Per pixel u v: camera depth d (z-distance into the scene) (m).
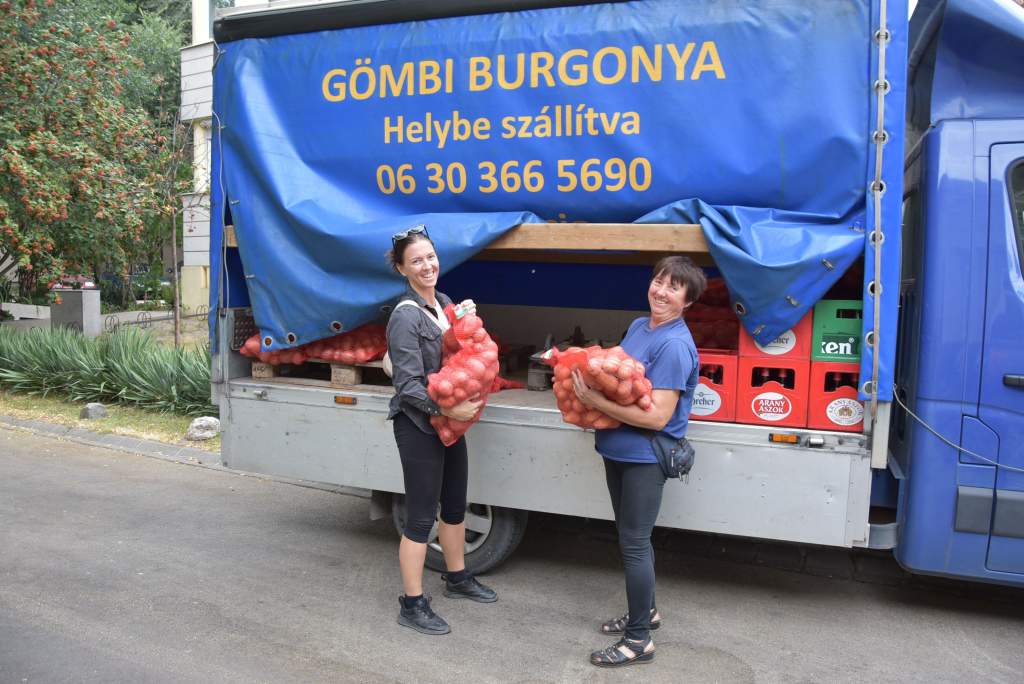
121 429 7.56
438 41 3.86
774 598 3.97
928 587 4.10
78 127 11.16
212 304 4.47
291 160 4.18
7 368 9.64
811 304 3.27
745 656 3.35
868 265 3.23
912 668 3.25
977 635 3.56
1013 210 3.30
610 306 5.57
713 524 3.55
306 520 5.20
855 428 3.37
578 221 3.73
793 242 3.26
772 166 3.38
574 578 4.24
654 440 3.13
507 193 3.81
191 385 8.09
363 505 5.55
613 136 3.59
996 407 3.31
